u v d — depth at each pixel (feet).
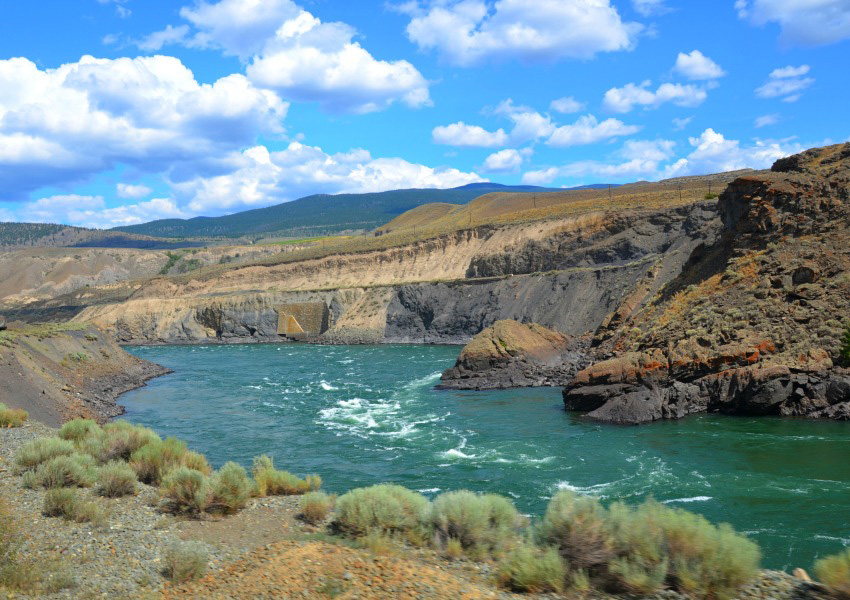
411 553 35.88
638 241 269.03
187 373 217.56
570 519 32.53
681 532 30.68
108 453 62.44
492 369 165.27
